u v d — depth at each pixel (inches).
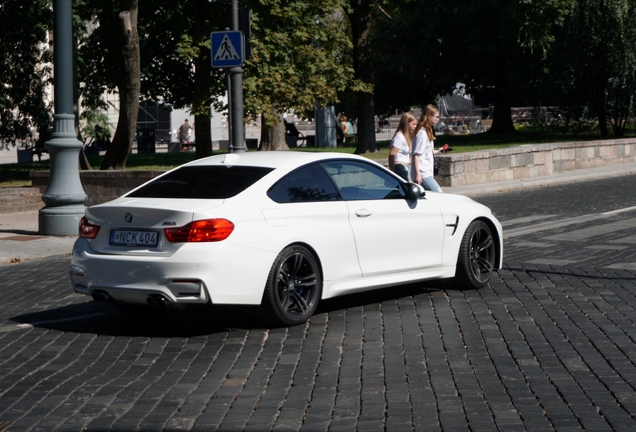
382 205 359.3
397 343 299.4
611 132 1739.7
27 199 837.8
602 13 1352.1
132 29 907.4
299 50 921.5
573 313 340.5
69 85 624.7
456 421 217.0
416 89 2005.4
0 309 380.5
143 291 311.3
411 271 368.5
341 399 237.8
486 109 2854.3
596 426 211.0
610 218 645.9
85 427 219.1
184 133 2060.8
